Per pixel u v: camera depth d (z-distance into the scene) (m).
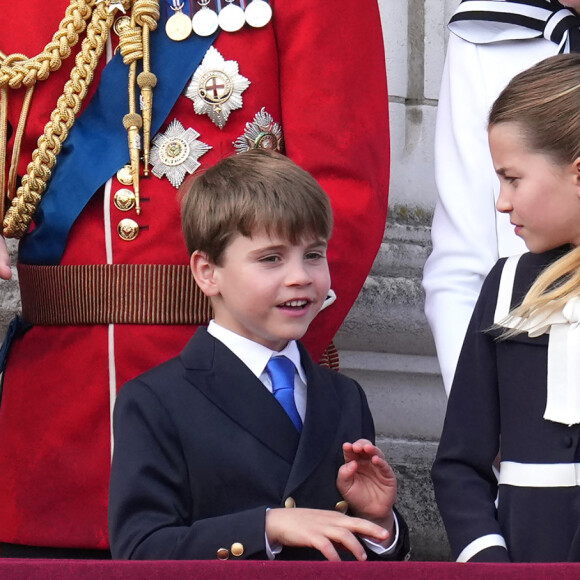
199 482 7.46
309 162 8.94
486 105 9.72
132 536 7.24
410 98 13.81
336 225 8.87
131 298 8.62
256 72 8.91
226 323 7.88
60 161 8.89
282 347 7.86
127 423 7.55
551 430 7.38
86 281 8.70
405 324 12.96
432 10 13.84
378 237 9.13
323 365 8.74
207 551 7.04
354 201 8.96
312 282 7.71
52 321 8.85
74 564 5.20
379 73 9.33
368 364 13.05
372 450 7.38
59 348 8.83
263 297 7.62
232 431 7.54
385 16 13.67
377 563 5.25
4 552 8.97
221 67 8.84
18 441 8.93
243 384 7.64
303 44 8.95
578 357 7.34
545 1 9.77
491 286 8.02
